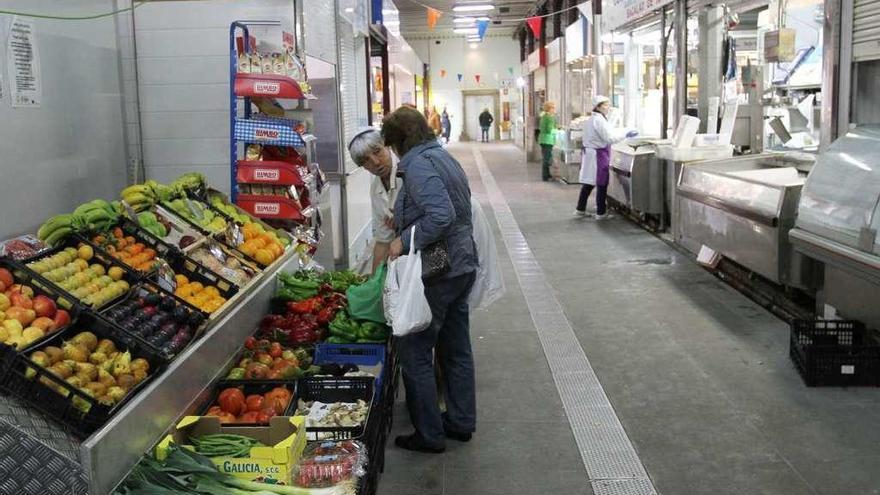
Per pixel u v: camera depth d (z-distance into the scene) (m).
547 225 10.05
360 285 3.96
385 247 4.06
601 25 12.39
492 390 4.32
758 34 7.58
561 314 5.80
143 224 4.02
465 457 3.51
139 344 2.78
